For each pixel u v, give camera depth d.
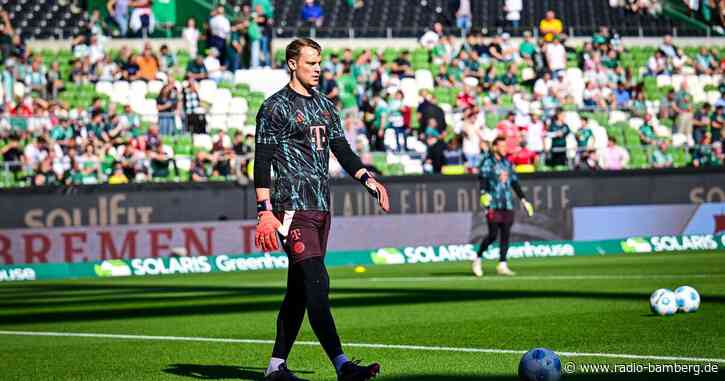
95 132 45.28
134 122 46.06
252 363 14.66
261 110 12.28
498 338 16.62
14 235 39.88
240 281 34.31
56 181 42.78
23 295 30.69
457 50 58.72
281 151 12.23
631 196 45.50
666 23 69.31
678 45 64.38
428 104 47.41
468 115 47.88
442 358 14.43
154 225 41.09
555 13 68.25
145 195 41.06
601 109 52.12
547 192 44.53
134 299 27.83
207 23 56.41
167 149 45.22
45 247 40.09
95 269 40.44
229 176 43.81
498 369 13.17
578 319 19.02
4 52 52.41
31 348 17.25
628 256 41.91
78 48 54.84
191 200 41.47
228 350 16.23
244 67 54.69
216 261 41.56
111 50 57.09
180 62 56.28
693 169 46.09
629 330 16.95
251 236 42.06
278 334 12.73
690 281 27.75
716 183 46.28
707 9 68.62
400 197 43.19
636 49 61.66
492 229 32.66
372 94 51.75
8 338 18.91
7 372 14.47
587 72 56.69
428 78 54.31
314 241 12.23
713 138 52.81
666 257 40.22
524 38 58.41
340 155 12.65
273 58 58.62
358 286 29.67
